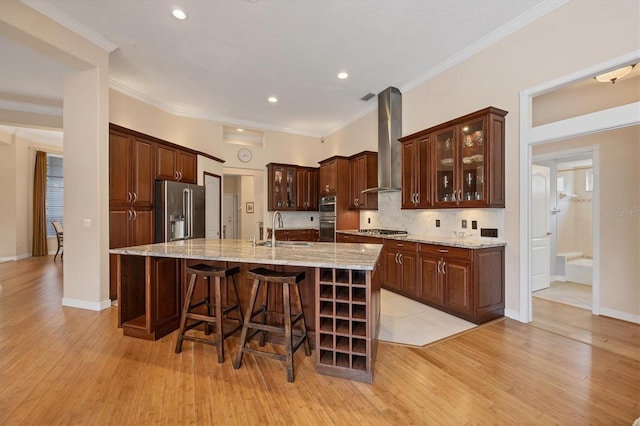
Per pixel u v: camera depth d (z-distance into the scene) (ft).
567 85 8.87
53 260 21.94
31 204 23.77
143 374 6.73
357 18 9.65
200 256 7.55
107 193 11.15
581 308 11.37
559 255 16.38
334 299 6.76
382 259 14.08
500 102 10.50
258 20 9.72
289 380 6.48
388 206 16.47
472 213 11.72
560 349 7.93
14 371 6.81
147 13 9.34
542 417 5.34
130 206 12.75
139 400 5.81
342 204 18.78
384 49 11.56
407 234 14.57
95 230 10.82
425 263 11.65
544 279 14.33
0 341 8.36
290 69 13.19
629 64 7.54
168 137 17.72
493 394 6.01
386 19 9.71
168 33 10.42
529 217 9.81
